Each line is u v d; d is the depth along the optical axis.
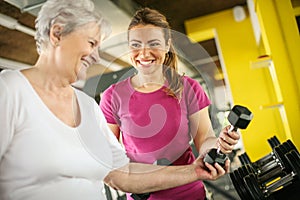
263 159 2.52
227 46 6.46
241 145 5.98
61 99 1.24
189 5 5.95
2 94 1.12
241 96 6.29
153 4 5.43
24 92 1.17
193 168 1.32
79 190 1.25
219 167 1.25
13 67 4.98
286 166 1.96
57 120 1.20
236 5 6.40
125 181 1.37
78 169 1.22
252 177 1.76
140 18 1.14
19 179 1.18
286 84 4.25
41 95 1.21
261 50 6.25
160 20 1.16
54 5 1.17
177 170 1.34
